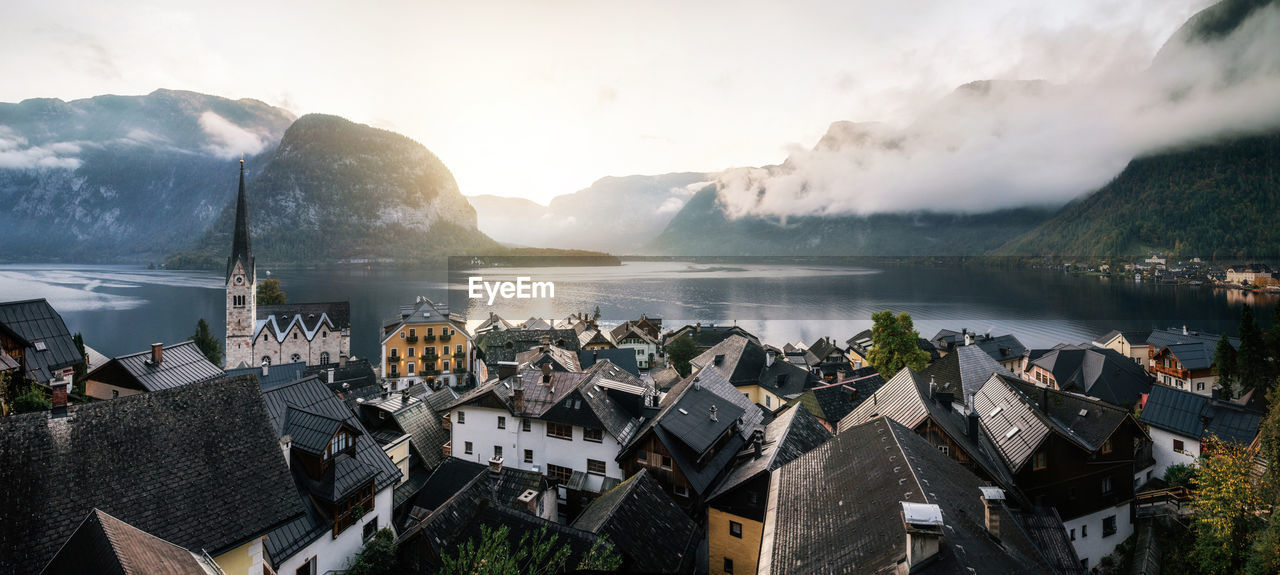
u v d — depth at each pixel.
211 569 20.95
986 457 39.81
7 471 20.44
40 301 51.28
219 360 109.06
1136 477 50.41
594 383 49.81
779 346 163.38
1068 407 44.66
